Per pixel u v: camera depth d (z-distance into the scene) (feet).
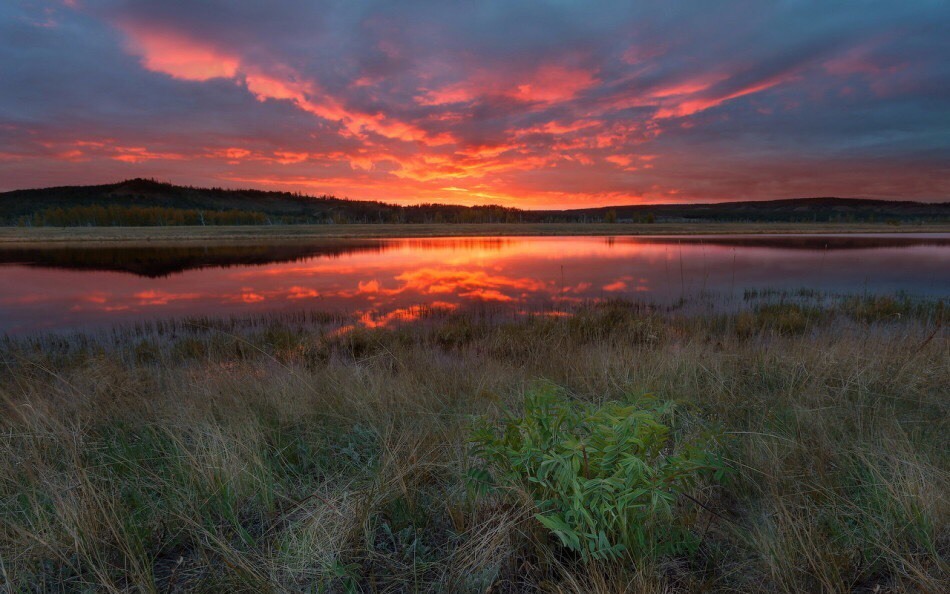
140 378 19.81
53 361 27.91
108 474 9.41
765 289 60.80
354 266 104.06
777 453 9.62
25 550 6.95
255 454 10.07
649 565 6.44
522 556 7.08
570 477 6.50
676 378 16.46
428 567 7.02
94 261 124.47
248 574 6.64
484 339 33.30
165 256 140.46
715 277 75.41
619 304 49.75
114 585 6.65
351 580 6.74
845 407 12.60
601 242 196.03
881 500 7.75
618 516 6.42
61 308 53.98
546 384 8.39
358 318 44.83
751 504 8.31
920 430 10.85
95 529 7.42
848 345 19.75
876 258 108.78
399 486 8.79
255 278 83.71
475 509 8.07
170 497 8.54
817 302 49.29
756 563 6.88
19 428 11.79
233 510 8.48
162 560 7.35
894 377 14.96
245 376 18.51
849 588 6.12
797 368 16.93
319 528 7.68
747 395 14.21
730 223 492.54
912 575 6.31
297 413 13.37
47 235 278.67
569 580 6.44
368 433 11.74
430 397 15.05
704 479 8.68
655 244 177.88
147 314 49.57
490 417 11.69
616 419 6.86
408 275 85.87
